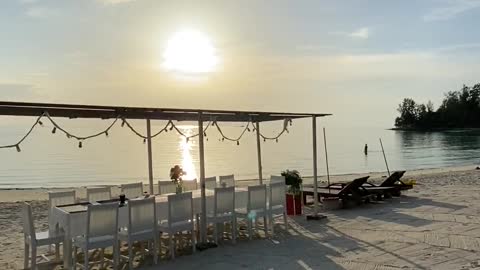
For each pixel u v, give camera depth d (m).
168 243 8.93
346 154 53.38
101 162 43.88
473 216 10.41
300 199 11.87
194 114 10.02
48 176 32.22
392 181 14.32
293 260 7.32
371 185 14.45
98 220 6.81
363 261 7.04
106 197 9.70
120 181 28.94
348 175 29.00
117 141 98.56
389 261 6.96
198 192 9.85
